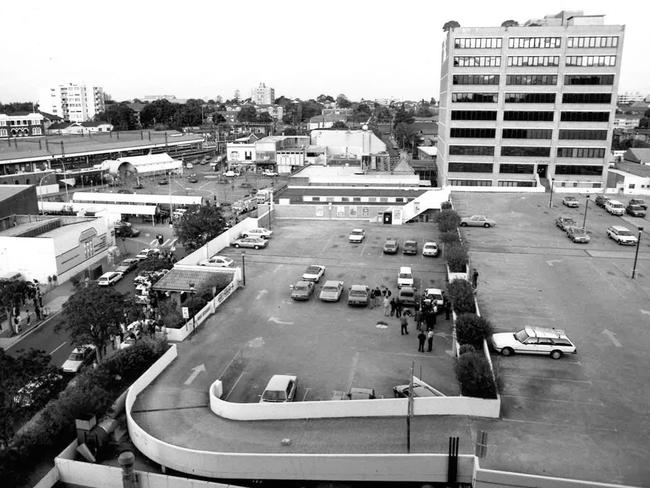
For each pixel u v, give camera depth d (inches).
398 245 2508.6
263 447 1027.3
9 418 1099.3
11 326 1865.2
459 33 4239.7
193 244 2652.6
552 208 3024.1
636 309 1641.2
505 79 4259.4
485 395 1096.8
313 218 3112.7
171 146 7135.8
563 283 1866.4
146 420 1128.8
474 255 2180.1
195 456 992.2
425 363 1385.3
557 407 1116.5
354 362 1395.2
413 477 964.0
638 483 890.1
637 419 1075.9
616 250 2240.4
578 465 935.0
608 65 4146.2
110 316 1487.5
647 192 3383.4
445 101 4584.2
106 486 993.5
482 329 1350.9
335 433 1061.8
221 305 1790.1
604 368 1280.8
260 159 6082.7
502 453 969.5
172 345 1440.7
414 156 6535.4
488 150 4402.1
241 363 1392.7
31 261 2363.4
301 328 1609.3
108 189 4985.2
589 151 4293.8
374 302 1800.0
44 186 4279.0
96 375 1244.5
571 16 4296.3
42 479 975.6
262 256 2359.7
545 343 1336.1
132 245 3102.9
